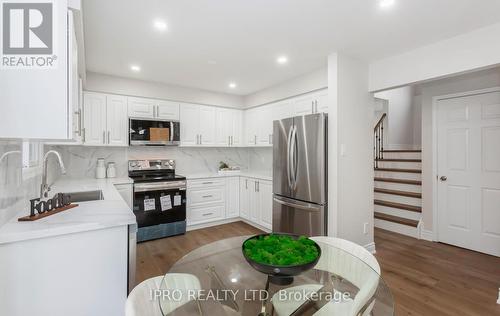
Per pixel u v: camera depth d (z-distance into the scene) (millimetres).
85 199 2506
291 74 3500
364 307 1147
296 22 2145
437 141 3504
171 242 3477
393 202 4207
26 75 1020
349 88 2873
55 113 1045
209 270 1536
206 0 1826
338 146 2779
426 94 3609
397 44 2568
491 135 3053
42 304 1225
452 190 3369
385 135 5551
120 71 3363
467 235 3230
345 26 2203
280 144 3307
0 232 1149
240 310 1196
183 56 2871
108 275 1385
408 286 2338
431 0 1825
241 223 4391
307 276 1486
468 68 2285
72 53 1092
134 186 3393
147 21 2113
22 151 1623
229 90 4359
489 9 1935
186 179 3900
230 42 2520
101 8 1916
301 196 2984
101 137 3459
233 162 5012
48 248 1233
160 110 3895
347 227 2859
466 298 2150
